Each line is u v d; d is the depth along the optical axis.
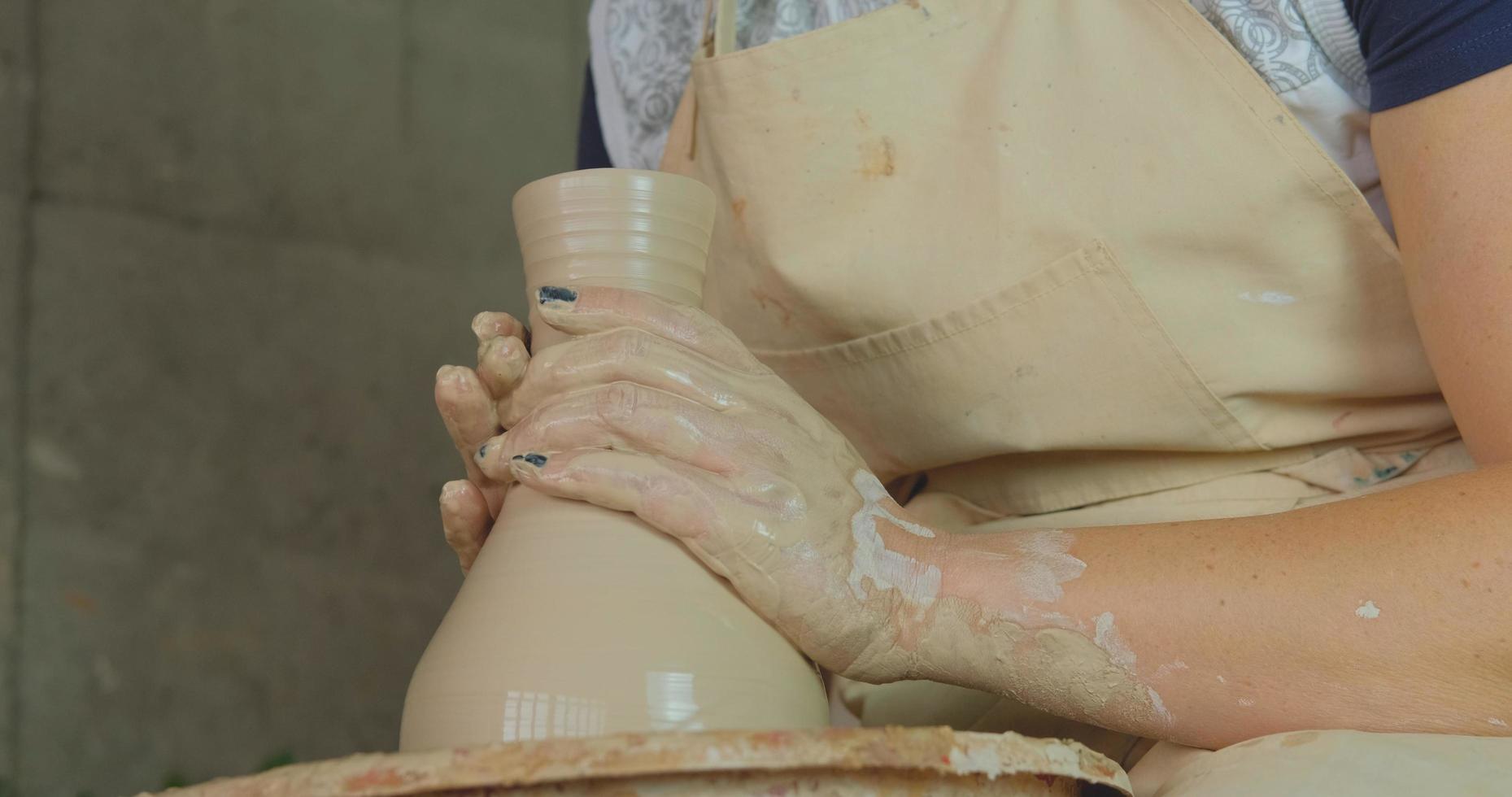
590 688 0.74
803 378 1.22
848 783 0.61
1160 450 1.12
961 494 1.26
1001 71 1.07
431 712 0.77
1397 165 0.85
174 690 3.32
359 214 3.81
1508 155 0.78
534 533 0.81
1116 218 1.03
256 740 3.41
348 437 3.69
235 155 3.62
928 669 0.86
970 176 1.08
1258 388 1.05
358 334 3.75
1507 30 0.78
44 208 3.35
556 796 0.58
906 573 0.86
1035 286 1.06
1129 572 0.83
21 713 3.13
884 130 1.12
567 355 0.84
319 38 3.78
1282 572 0.78
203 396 3.49
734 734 0.59
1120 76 1.02
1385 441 1.09
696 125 1.27
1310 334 1.03
